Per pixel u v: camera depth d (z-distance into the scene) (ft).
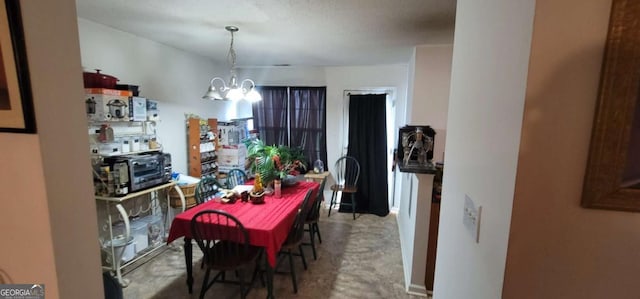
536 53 1.91
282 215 7.45
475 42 3.23
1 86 2.53
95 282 3.19
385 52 10.91
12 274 2.93
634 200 1.90
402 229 11.14
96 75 7.51
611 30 1.79
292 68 14.80
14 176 2.73
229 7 6.63
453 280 3.83
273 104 14.93
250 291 7.61
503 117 2.34
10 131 2.60
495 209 2.44
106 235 8.37
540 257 2.10
